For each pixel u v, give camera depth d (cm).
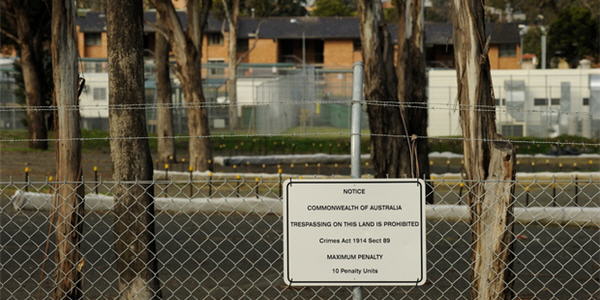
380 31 1338
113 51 604
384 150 1349
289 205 508
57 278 627
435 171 2280
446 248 1034
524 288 822
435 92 3381
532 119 3416
